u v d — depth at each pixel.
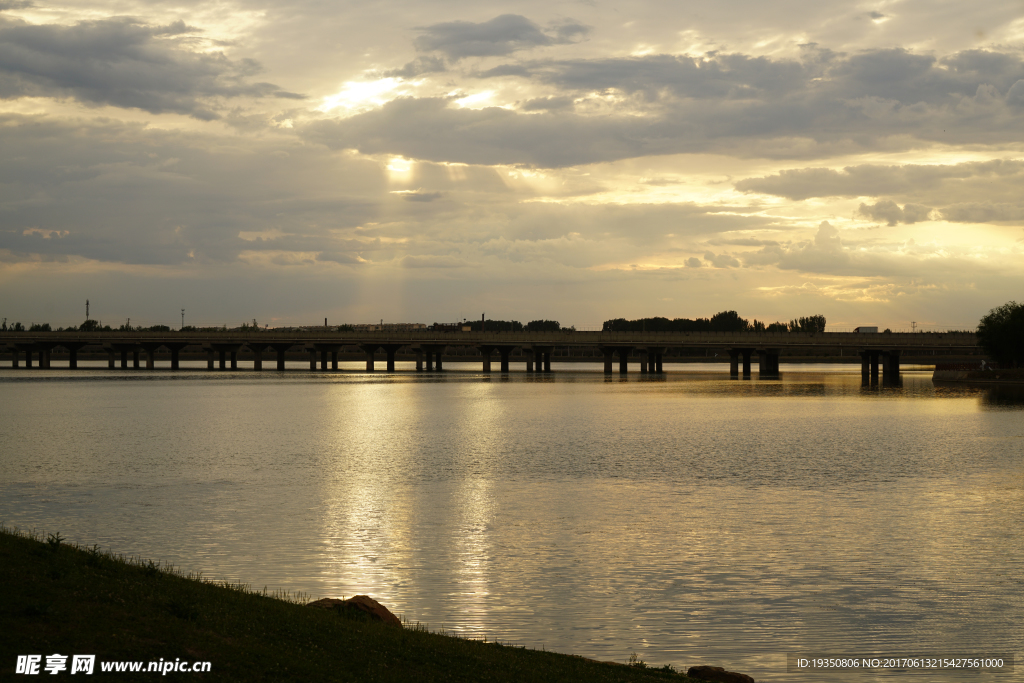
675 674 22.05
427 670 19.22
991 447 72.50
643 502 46.69
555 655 22.72
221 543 36.69
